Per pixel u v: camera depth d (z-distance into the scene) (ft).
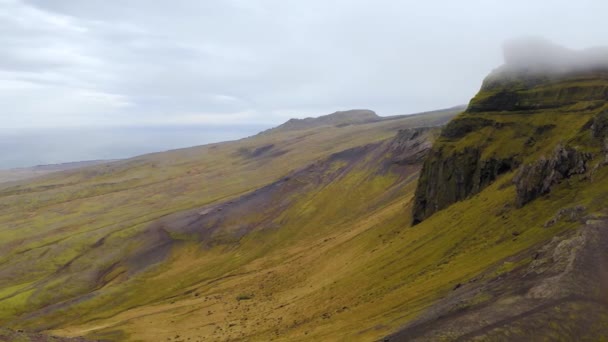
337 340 186.50
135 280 634.84
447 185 418.92
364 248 442.50
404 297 210.18
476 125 441.68
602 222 163.53
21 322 503.20
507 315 124.47
